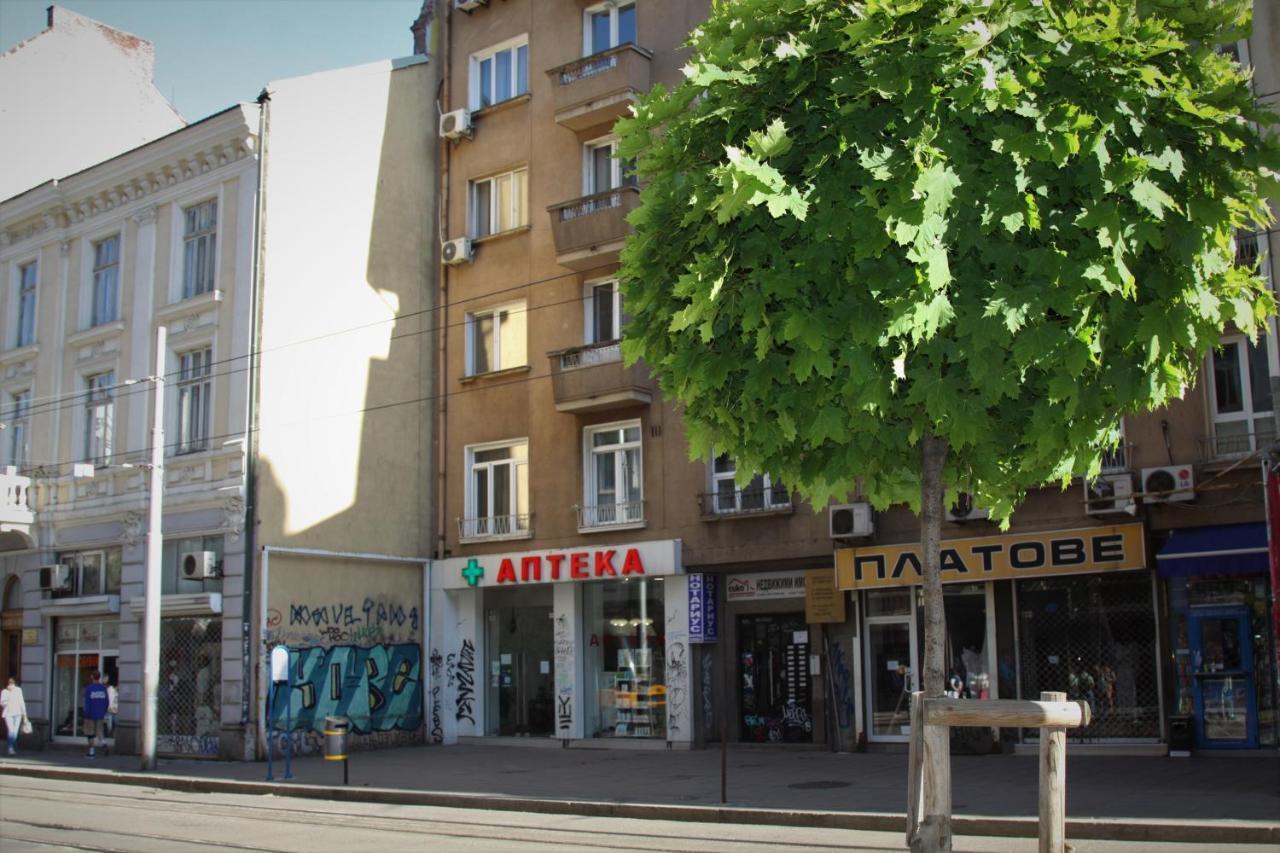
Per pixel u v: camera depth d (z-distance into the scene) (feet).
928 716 17.57
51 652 94.22
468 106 91.56
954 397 19.86
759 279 20.84
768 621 75.46
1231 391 59.62
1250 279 22.67
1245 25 21.44
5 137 110.32
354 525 86.89
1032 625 65.72
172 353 89.10
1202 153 20.54
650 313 24.41
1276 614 47.93
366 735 84.33
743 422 23.31
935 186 19.31
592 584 82.17
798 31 22.02
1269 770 52.44
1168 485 59.21
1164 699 61.11
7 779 72.95
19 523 94.79
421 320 94.12
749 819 45.47
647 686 78.64
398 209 93.66
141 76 122.62
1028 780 52.16
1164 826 37.83
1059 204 20.17
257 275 84.17
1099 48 19.85
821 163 20.18
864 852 36.14
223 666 80.74
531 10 88.79
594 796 52.39
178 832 44.65
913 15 20.40
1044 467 23.08
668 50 80.89
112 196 95.96
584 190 83.92
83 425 95.91
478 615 87.71
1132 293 19.62
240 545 81.20
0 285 104.68
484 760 73.41
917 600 68.85
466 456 88.43
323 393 86.69
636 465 80.07
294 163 87.45
